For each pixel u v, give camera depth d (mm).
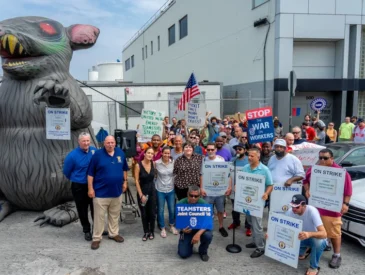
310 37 13117
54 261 4516
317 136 10461
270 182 4699
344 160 6547
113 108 14766
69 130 5344
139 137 8273
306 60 13742
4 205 6141
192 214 4473
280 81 13219
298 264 4426
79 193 5113
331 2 13031
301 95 14086
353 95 13812
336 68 13867
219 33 19031
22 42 5320
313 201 4457
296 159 5020
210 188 5277
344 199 4312
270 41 13766
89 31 6234
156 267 4371
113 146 4891
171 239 5277
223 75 18781
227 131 9453
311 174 4492
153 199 5223
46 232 5504
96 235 4941
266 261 4531
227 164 5234
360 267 4316
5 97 5727
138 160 5750
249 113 6070
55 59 5777
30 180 5691
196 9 22281
